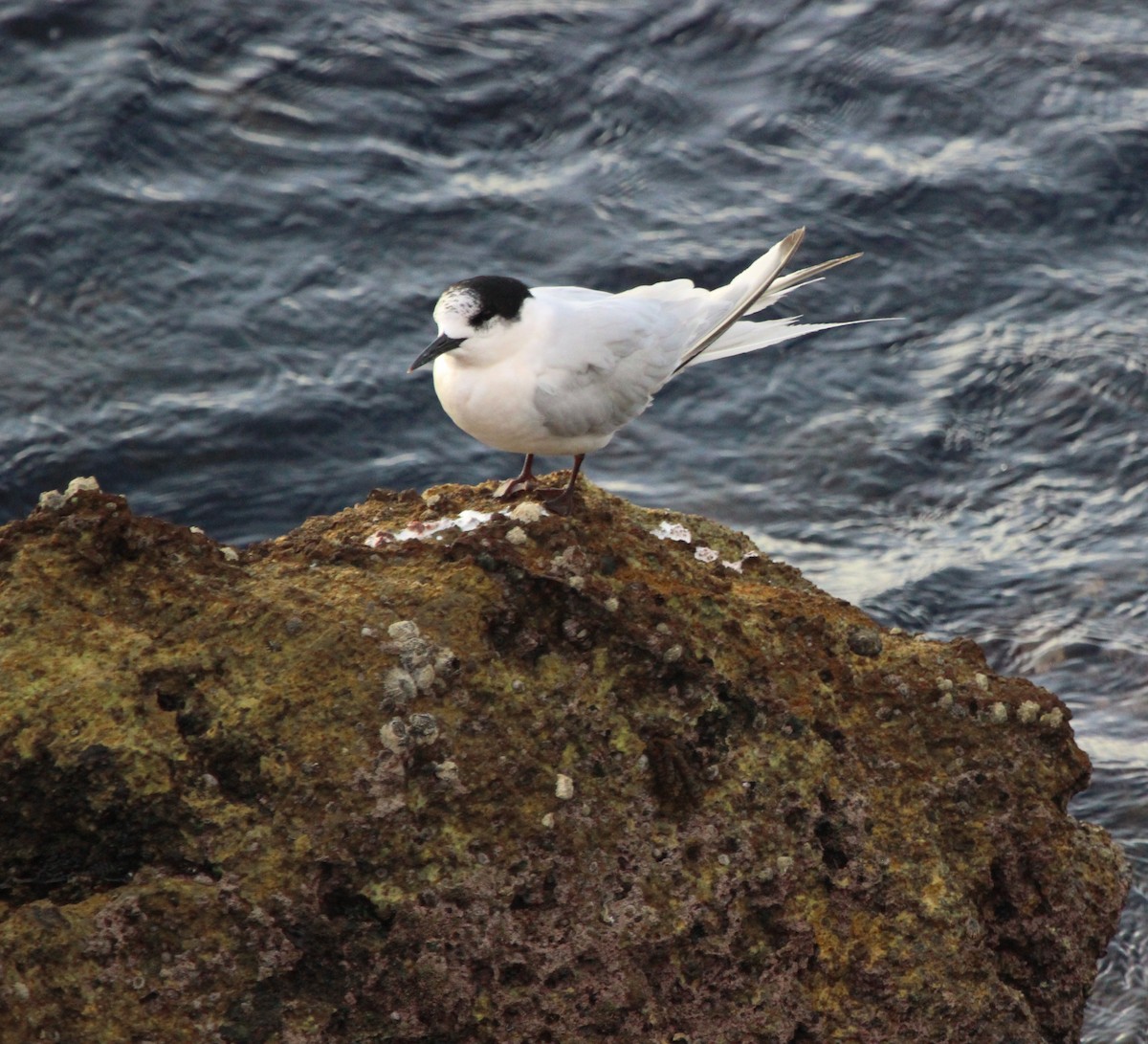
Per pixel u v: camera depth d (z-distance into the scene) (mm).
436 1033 7629
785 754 8477
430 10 23641
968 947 8430
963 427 18562
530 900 7789
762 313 19984
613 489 17828
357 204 20688
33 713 7445
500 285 10180
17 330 18578
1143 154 22344
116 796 7414
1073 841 9070
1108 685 15148
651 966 7938
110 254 19500
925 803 8688
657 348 10703
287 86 21938
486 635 8328
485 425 10375
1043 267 20859
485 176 21500
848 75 23547
